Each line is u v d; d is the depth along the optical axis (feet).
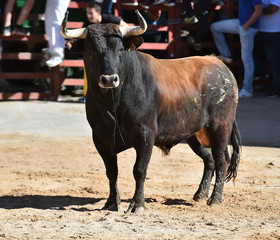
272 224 54.75
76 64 142.61
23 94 142.61
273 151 98.53
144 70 59.47
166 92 60.95
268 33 137.59
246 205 63.93
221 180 66.44
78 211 60.23
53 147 101.35
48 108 134.10
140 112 58.13
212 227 53.06
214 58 70.13
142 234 49.90
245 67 140.87
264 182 76.89
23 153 96.27
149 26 145.69
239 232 51.11
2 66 152.35
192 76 65.05
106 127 58.39
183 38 156.04
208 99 65.87
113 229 51.65
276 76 141.59
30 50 147.84
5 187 73.51
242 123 119.24
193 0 140.97
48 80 153.99
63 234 49.80
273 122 119.96
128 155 96.94
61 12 134.92
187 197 68.80
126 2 140.46
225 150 68.03
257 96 144.46
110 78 53.57
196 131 65.72
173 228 52.49
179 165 88.99
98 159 93.20
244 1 136.67
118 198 62.34
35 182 76.74
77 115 128.57
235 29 142.92
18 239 48.21
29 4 136.87
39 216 56.85
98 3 133.59
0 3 140.67
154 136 59.98
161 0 141.28
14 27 138.00
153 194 69.77
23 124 119.65
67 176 80.89
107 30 55.57
